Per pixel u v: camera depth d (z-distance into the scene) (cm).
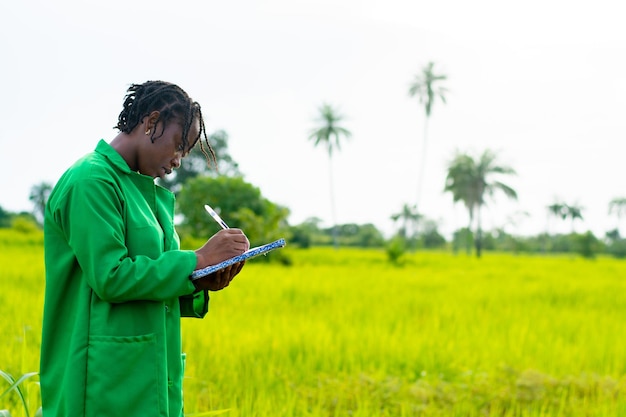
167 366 258
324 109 6134
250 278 1836
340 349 830
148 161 257
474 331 1002
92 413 238
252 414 529
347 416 566
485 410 598
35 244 3250
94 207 236
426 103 5591
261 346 822
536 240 9619
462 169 6644
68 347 248
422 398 593
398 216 7656
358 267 3019
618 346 907
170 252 243
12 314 952
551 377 673
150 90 252
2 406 496
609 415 584
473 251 9425
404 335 952
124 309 244
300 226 5872
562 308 1453
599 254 7669
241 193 3775
